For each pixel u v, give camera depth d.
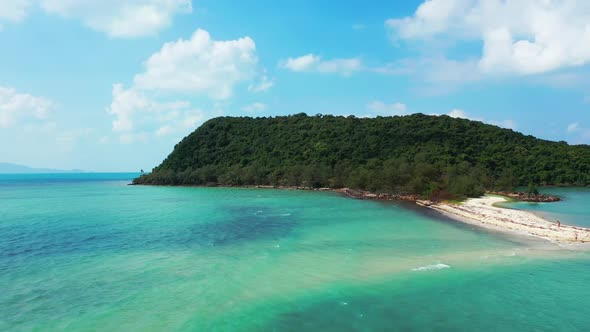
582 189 112.00
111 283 23.95
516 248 32.28
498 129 146.75
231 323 18.05
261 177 130.25
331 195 95.06
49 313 19.31
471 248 32.44
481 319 18.23
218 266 27.62
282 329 17.38
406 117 151.62
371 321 18.14
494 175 106.88
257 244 35.12
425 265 27.27
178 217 54.50
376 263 27.94
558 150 138.25
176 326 17.78
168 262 28.84
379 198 84.62
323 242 35.62
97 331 17.31
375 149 124.19
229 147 157.38
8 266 27.88
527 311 19.14
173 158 163.62
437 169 90.44
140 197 94.38
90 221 50.94
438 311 19.22
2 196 102.31
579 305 19.84
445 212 58.78
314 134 148.38
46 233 41.50
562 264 27.14
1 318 18.69
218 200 82.88
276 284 23.48
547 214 55.22
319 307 19.88
